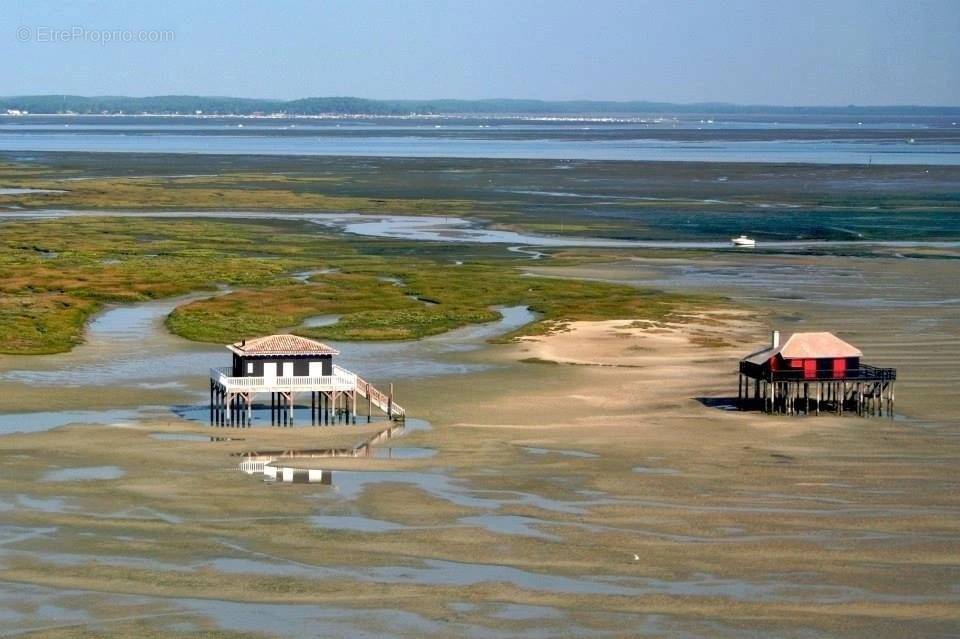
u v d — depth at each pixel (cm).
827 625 7331
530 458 10981
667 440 11638
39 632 7188
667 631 7250
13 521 9106
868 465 10756
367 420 12462
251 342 12669
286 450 11275
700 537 8831
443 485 10131
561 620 7394
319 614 7469
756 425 12225
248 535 8856
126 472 10444
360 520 9194
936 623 7369
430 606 7594
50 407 12912
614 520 9206
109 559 8356
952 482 10231
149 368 14938
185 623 7331
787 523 9138
